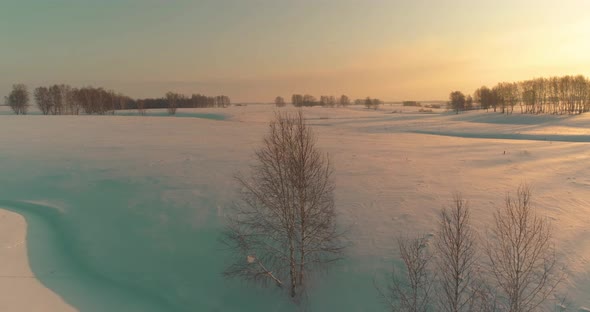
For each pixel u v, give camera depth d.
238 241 13.71
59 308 12.94
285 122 13.15
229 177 23.92
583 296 10.75
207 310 12.78
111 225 18.30
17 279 14.57
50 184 24.89
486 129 67.31
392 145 44.94
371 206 17.83
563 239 13.66
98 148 38.50
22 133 52.72
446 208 17.12
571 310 10.28
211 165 28.27
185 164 28.83
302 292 12.52
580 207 17.27
